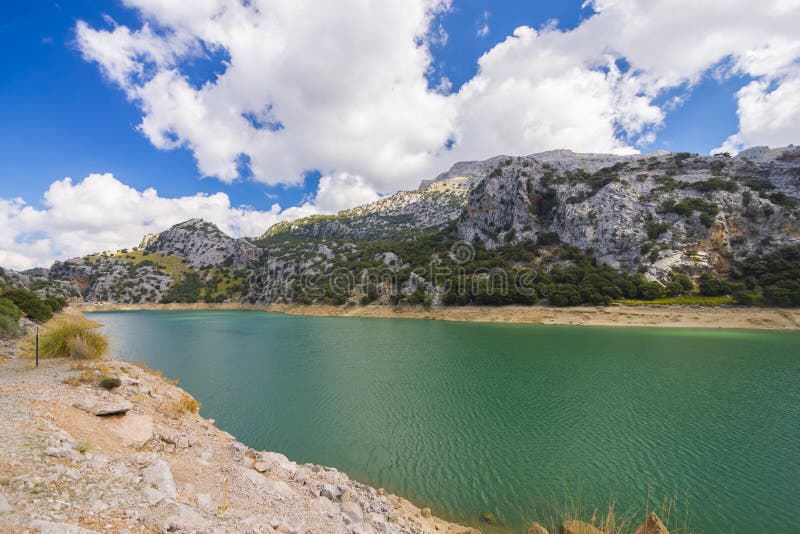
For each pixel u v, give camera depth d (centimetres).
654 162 13050
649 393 3278
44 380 1428
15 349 2764
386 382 3750
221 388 3600
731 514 1638
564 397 3191
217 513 852
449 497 1811
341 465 2117
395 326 8888
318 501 1173
